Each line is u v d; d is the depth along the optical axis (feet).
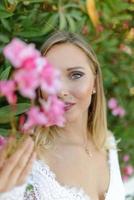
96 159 3.34
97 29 4.38
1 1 3.33
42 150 3.09
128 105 5.17
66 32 3.11
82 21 4.17
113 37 4.71
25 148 2.30
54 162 3.10
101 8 4.51
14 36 3.56
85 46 3.09
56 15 3.92
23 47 1.74
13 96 1.79
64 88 2.94
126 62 5.02
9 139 2.26
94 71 3.19
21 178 2.29
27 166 2.30
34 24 3.74
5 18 3.48
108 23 4.60
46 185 2.95
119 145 5.08
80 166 3.19
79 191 3.04
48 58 3.04
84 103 3.03
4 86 1.76
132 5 4.59
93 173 3.27
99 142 3.40
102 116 3.43
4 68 3.29
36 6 3.78
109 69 4.96
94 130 3.41
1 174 2.24
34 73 1.73
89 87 3.05
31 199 2.92
